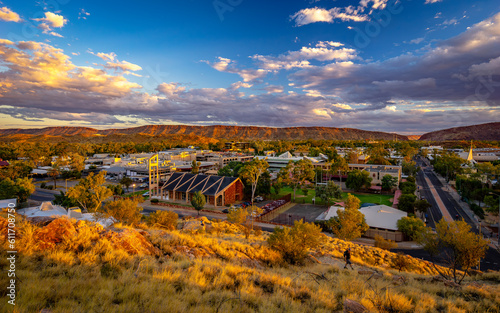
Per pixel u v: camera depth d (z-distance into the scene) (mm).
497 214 54875
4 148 171125
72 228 12625
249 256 18156
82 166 114938
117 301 7605
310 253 24484
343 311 9281
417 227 44281
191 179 74500
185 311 7480
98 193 48656
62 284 7805
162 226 30438
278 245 20266
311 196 83125
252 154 196875
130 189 90750
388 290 12539
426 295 12453
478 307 11648
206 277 11094
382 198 80062
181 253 14273
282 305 9188
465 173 97625
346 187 95375
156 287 8836
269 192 79188
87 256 10508
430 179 116875
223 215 59344
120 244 12523
